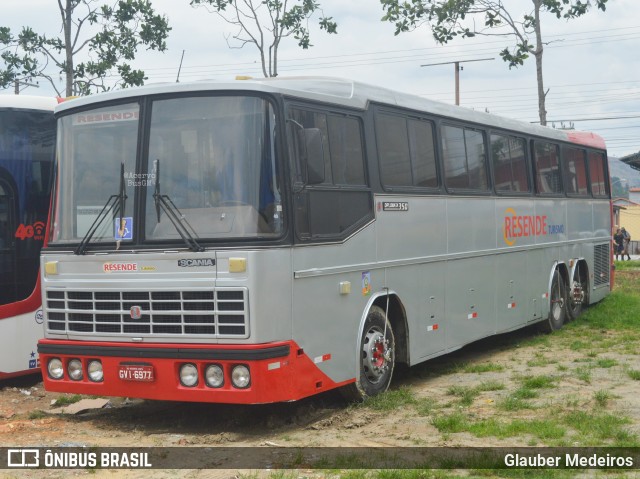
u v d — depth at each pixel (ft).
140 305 28.55
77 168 30.50
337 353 30.78
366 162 33.14
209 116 28.53
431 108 38.78
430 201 37.73
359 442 27.25
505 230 45.75
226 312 27.20
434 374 39.75
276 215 27.76
